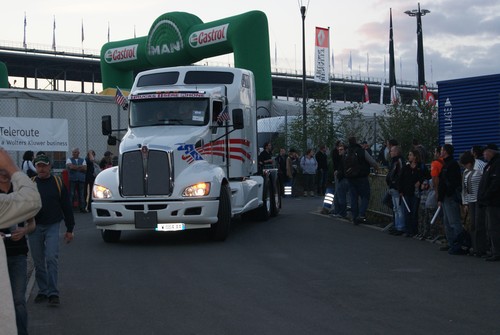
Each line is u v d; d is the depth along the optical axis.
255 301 8.42
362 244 13.57
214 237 14.09
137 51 41.03
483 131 17.20
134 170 13.46
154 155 13.41
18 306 5.76
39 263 8.50
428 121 24.33
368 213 18.11
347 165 16.77
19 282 5.80
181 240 14.48
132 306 8.28
